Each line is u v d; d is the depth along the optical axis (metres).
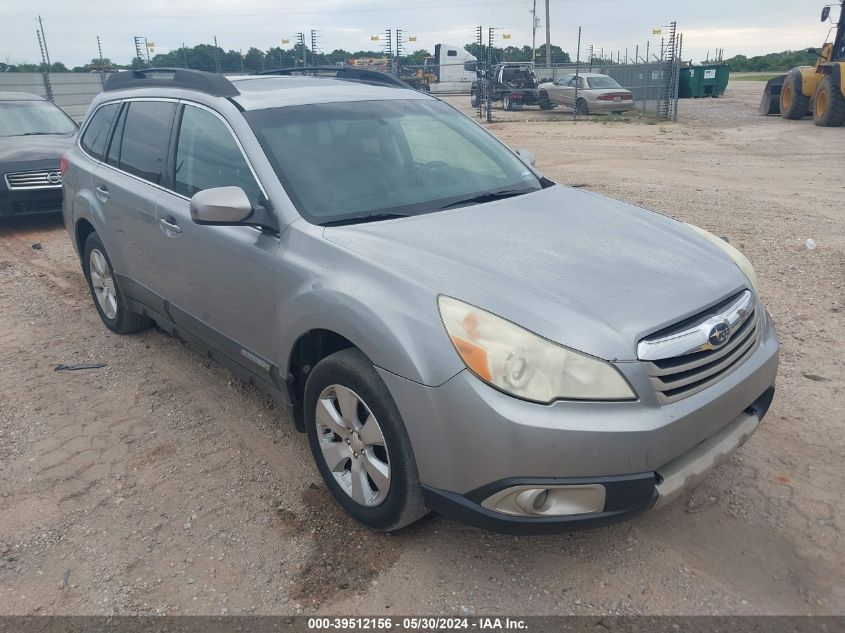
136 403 4.39
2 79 22.44
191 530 3.20
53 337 5.50
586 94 24.67
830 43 19.45
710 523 3.14
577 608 2.70
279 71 5.12
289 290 3.19
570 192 4.05
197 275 3.91
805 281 6.16
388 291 2.79
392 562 2.96
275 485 3.52
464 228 3.24
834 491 3.32
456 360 2.54
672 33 22.77
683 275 2.93
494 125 22.36
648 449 2.49
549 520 2.53
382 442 2.84
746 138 17.36
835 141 16.05
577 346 2.48
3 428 4.12
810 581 2.79
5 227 9.54
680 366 2.61
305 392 3.23
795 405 4.09
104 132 5.17
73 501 3.44
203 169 3.90
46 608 2.76
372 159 3.72
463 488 2.60
